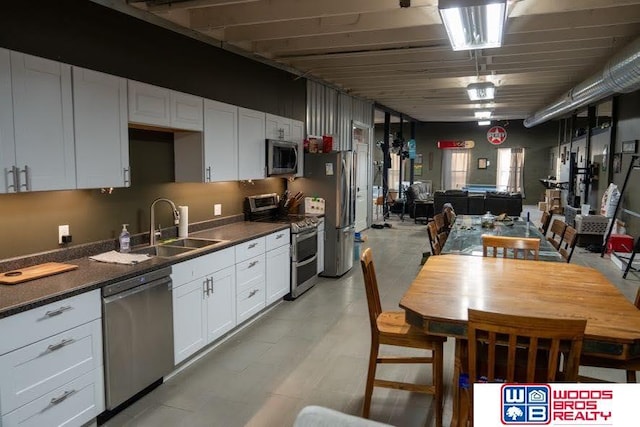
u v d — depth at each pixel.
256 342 3.72
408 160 15.73
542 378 2.10
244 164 4.32
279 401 2.82
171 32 3.81
